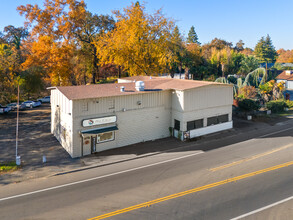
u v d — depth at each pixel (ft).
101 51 158.92
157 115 90.48
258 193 49.34
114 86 92.53
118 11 157.99
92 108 76.84
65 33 168.25
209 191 50.80
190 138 90.22
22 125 114.62
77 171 65.05
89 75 216.33
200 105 91.25
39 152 79.51
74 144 74.69
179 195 49.57
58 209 45.73
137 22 149.69
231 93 100.01
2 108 143.54
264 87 147.33
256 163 64.95
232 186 52.65
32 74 180.14
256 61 242.99
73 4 168.86
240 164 64.69
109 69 230.68
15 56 180.45
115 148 82.58
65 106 79.82
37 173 63.93
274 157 68.64
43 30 167.32
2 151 79.97
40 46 162.20
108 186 55.11
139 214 43.21
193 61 230.68
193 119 90.43
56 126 92.84
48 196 51.11
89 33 199.11
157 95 89.30
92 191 52.85
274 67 279.69
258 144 81.25
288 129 97.86
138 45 149.69
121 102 81.97
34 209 45.96
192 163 67.10
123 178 59.26
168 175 59.82
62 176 61.98
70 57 173.58
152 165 67.10
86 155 77.00
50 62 165.78
